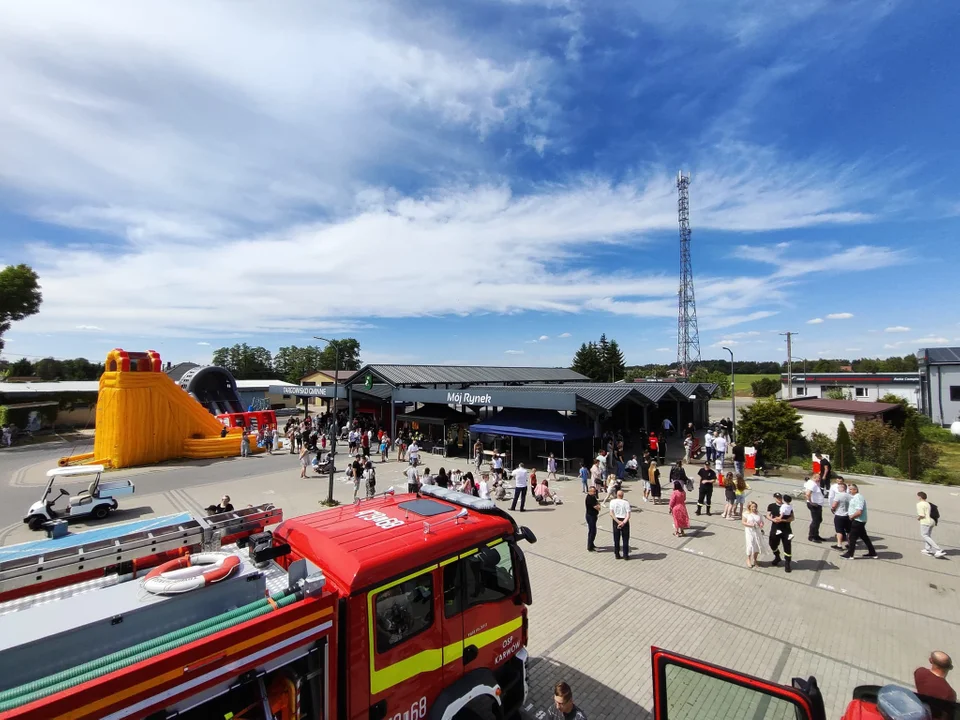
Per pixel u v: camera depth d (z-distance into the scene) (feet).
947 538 42.91
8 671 9.45
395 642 14.40
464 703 15.93
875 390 145.28
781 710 11.07
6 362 200.13
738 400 254.88
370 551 14.92
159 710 9.99
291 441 103.96
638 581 34.30
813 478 43.42
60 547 14.25
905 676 23.20
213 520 17.40
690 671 12.52
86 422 157.17
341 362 352.90
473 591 16.99
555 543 42.55
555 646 25.95
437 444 92.89
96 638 10.49
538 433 72.95
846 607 30.17
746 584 33.71
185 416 94.02
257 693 11.80
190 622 11.78
